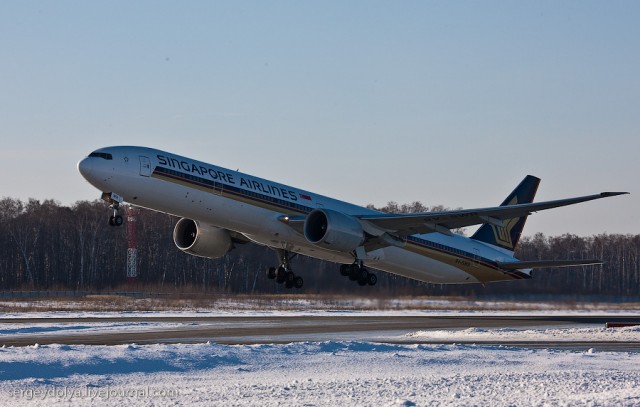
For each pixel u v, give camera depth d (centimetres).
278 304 6994
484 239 5856
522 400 1958
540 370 2591
